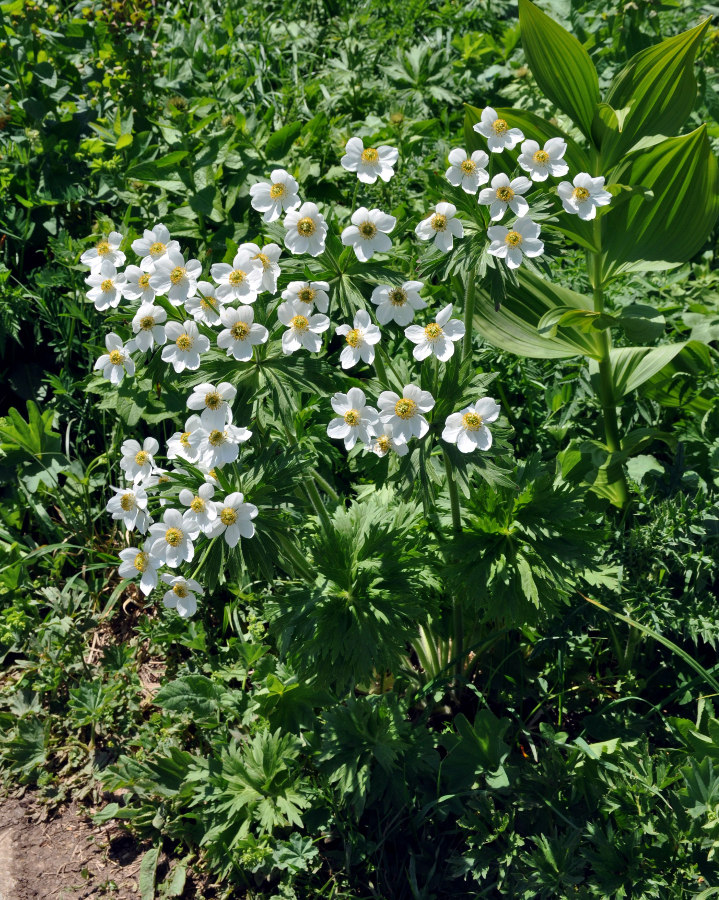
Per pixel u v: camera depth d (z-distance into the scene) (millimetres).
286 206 634
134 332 643
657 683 814
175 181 983
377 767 712
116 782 733
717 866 627
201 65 1181
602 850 646
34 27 1135
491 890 692
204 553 621
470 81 1351
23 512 948
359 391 613
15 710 818
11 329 972
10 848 737
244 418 627
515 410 963
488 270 648
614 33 1226
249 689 807
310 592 674
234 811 693
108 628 893
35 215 1066
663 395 940
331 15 1579
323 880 701
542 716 798
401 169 1089
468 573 690
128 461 643
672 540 758
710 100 1166
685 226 846
